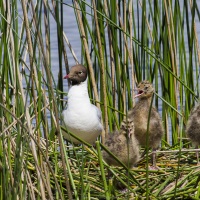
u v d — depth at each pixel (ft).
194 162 45.62
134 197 39.06
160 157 47.91
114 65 51.90
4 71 37.52
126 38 50.75
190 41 51.01
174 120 53.06
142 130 47.32
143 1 49.88
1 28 41.09
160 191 39.09
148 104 48.29
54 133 45.68
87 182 40.19
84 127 46.85
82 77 47.67
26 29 34.17
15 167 33.09
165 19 51.93
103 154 43.65
